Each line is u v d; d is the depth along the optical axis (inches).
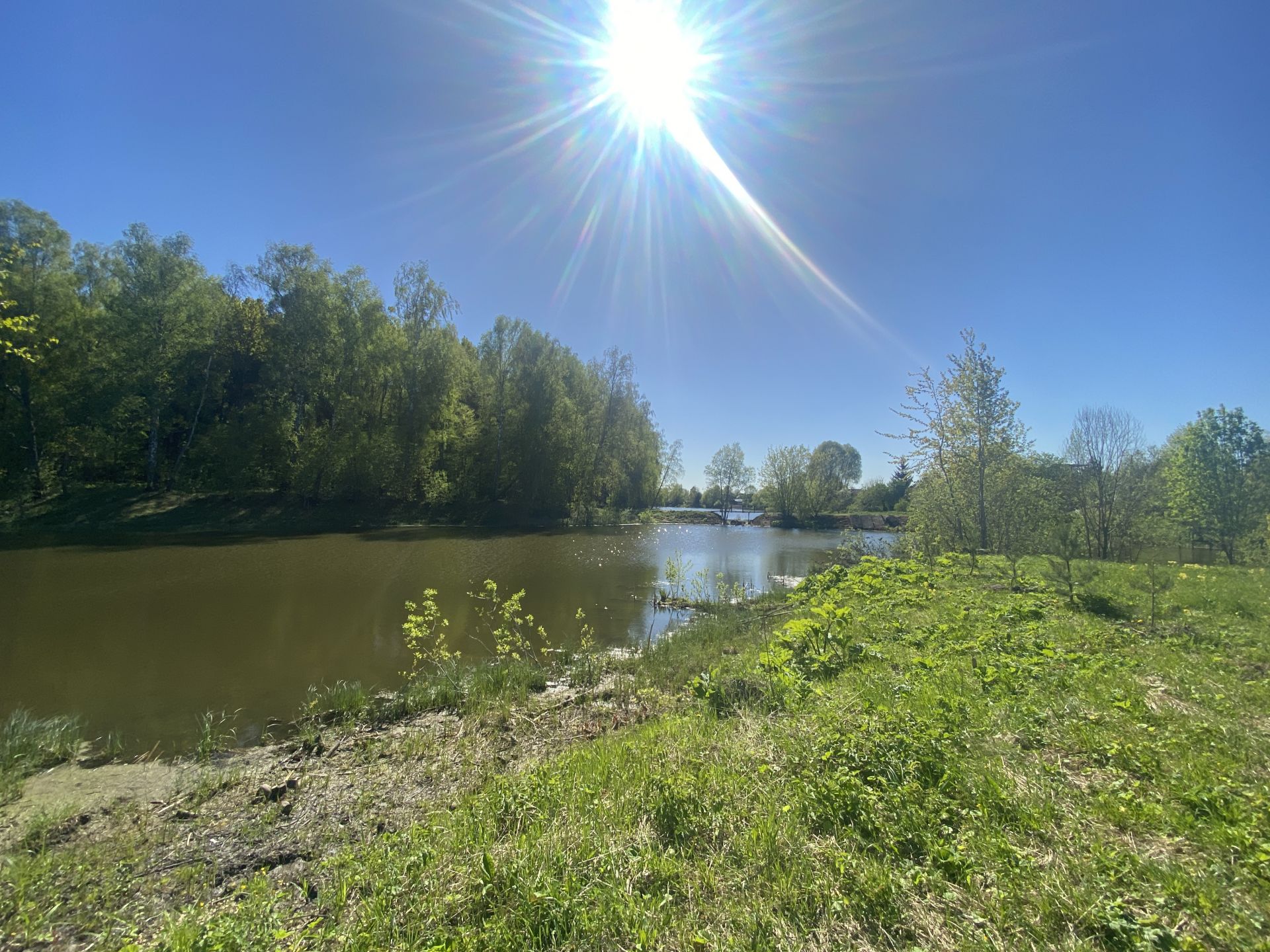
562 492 1784.0
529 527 1600.6
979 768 164.9
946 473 780.0
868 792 152.9
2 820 208.2
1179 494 1082.1
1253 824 127.8
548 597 675.4
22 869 167.8
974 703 219.3
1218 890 108.3
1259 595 469.1
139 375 1183.6
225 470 1283.2
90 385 1166.3
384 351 1445.6
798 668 317.4
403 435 1487.5
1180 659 278.7
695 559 1135.0
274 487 1402.6
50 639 450.6
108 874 167.3
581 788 182.4
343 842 184.5
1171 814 136.3
